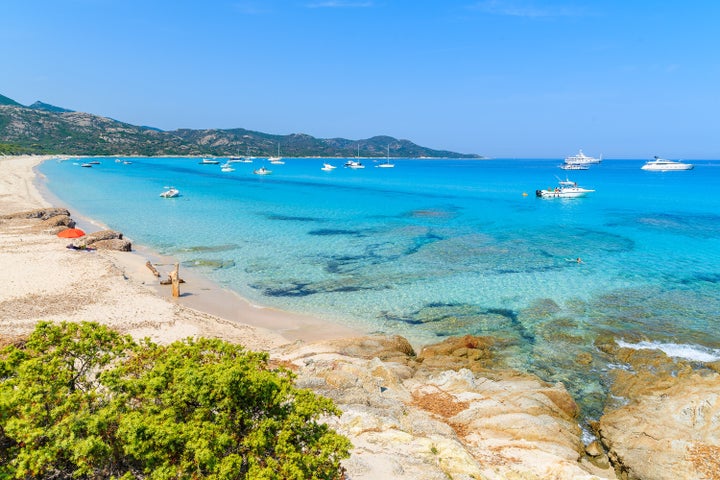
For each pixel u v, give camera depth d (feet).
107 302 83.30
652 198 293.23
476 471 39.19
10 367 35.19
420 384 60.08
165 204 235.61
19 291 84.89
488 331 81.92
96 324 39.27
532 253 135.33
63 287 88.99
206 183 380.17
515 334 80.48
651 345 75.77
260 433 30.89
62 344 36.52
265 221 188.24
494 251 137.59
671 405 52.75
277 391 33.78
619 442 50.06
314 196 295.07
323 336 79.25
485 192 338.75
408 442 42.57
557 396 57.47
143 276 106.32
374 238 155.84
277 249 137.90
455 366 67.26
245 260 124.67
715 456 45.42
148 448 28.50
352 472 36.32
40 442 28.84
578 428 53.52
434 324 85.05
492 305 93.56
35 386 30.42
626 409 55.31
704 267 120.98
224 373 32.17
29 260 105.40
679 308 91.66
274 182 415.23
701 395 52.60
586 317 87.35
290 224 182.09
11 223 145.28
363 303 94.43
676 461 45.83
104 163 636.07
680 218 207.41
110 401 32.60
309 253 133.39
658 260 127.95
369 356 68.74
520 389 58.85
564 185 337.93
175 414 31.91
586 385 64.34
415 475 37.06
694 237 161.48
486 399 55.26
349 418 46.06
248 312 88.69
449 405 54.60
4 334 65.16
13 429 27.76
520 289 102.73
